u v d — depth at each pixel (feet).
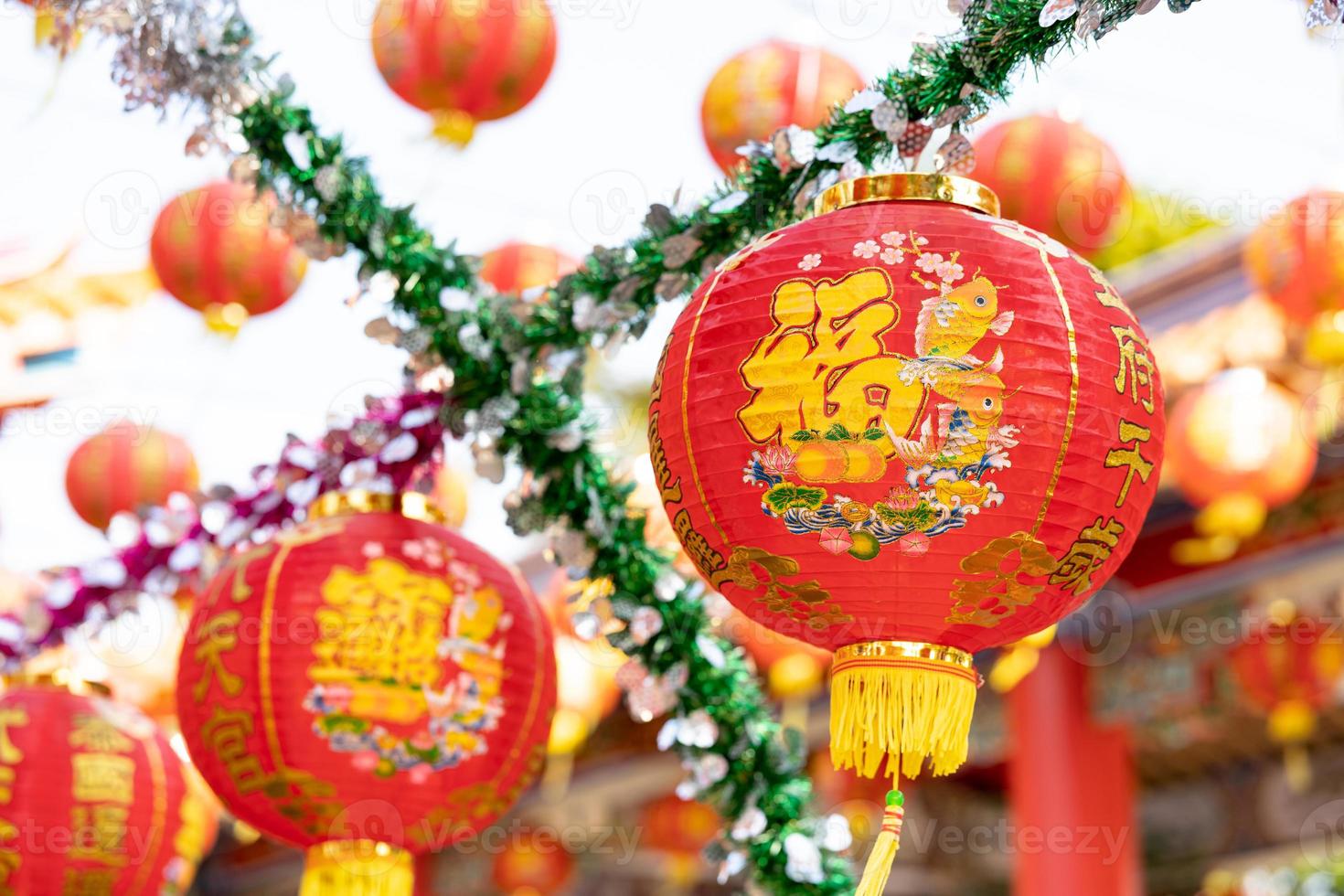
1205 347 16.56
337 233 7.62
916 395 5.11
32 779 8.98
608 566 7.68
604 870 40.45
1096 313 5.43
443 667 7.34
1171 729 23.36
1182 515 23.03
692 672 7.57
